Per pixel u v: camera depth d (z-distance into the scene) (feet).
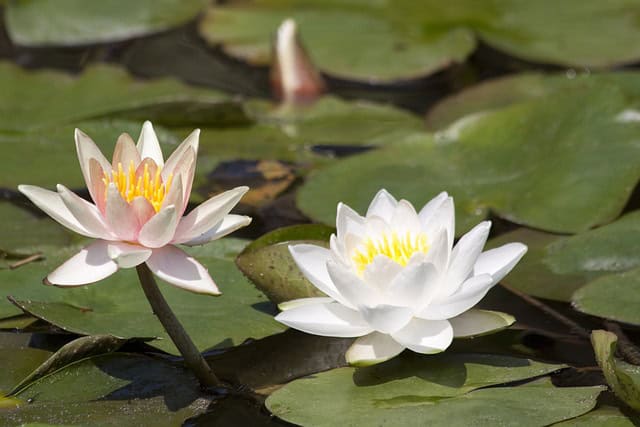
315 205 11.91
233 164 13.69
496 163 12.51
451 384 7.88
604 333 7.88
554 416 7.25
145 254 7.22
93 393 7.98
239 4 19.58
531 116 13.07
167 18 19.08
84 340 8.09
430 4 18.76
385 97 16.65
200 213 7.54
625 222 10.72
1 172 12.47
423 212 9.11
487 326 8.16
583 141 12.41
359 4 19.02
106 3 19.30
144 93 15.56
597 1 18.54
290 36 16.10
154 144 8.32
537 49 16.79
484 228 7.95
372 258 8.25
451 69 17.78
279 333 9.19
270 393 8.14
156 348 8.84
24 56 17.83
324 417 7.38
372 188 12.19
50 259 10.09
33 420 7.45
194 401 7.95
